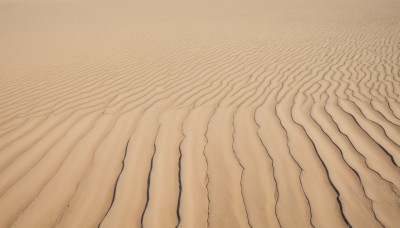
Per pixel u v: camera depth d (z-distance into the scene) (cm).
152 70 583
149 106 386
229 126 316
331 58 656
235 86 469
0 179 235
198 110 365
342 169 234
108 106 391
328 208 200
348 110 344
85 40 923
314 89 443
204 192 219
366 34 922
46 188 225
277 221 192
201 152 267
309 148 265
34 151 276
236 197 213
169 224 192
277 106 369
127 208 205
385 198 204
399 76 505
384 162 239
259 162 250
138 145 282
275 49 752
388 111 338
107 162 255
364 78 502
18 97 453
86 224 193
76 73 581
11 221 195
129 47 806
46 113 376
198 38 901
